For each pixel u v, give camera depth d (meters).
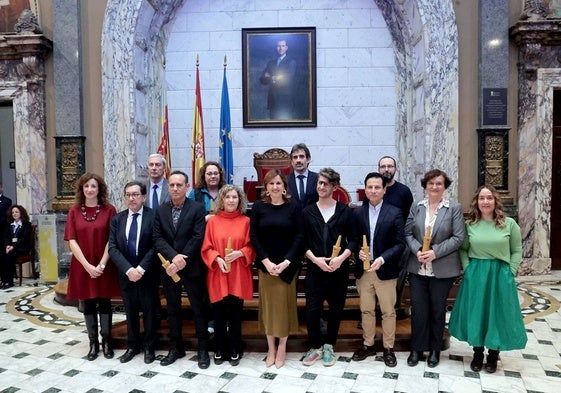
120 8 6.91
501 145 6.75
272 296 3.80
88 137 6.99
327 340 3.93
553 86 6.97
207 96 8.20
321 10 8.12
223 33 8.17
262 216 3.87
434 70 6.81
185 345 4.22
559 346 4.28
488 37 6.70
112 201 6.88
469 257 3.81
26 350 4.27
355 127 8.18
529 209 7.04
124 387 3.47
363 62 8.13
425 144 6.91
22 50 6.98
